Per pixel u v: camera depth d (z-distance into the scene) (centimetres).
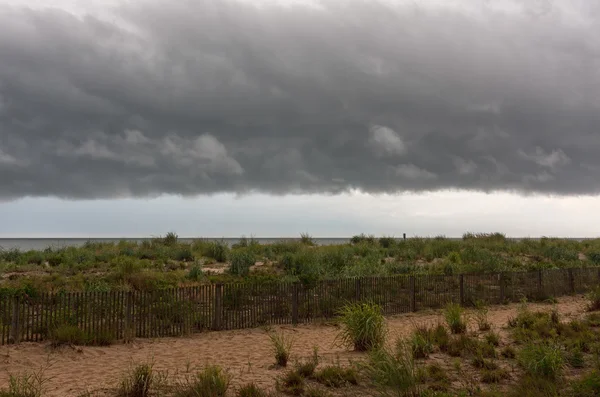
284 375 952
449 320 1404
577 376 913
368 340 1170
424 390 808
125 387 859
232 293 1490
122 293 1332
